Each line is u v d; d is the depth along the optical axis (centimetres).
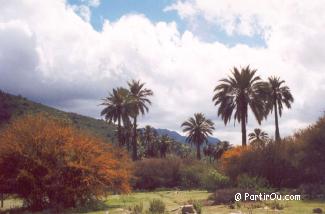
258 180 3052
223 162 3812
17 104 10000
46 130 2433
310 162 3061
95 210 2303
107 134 10556
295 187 3306
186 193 3522
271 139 3559
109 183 2578
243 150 3638
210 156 10344
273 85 5459
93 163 2450
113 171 2591
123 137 6241
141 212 1992
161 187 4688
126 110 5912
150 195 3466
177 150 11450
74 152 2430
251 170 3447
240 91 4650
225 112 4700
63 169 2398
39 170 2386
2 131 2500
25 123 2489
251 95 4625
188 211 1916
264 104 4662
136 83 6062
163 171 4738
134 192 4253
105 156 2547
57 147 2409
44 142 2406
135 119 6044
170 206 2278
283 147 3375
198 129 7519
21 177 2336
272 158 3388
